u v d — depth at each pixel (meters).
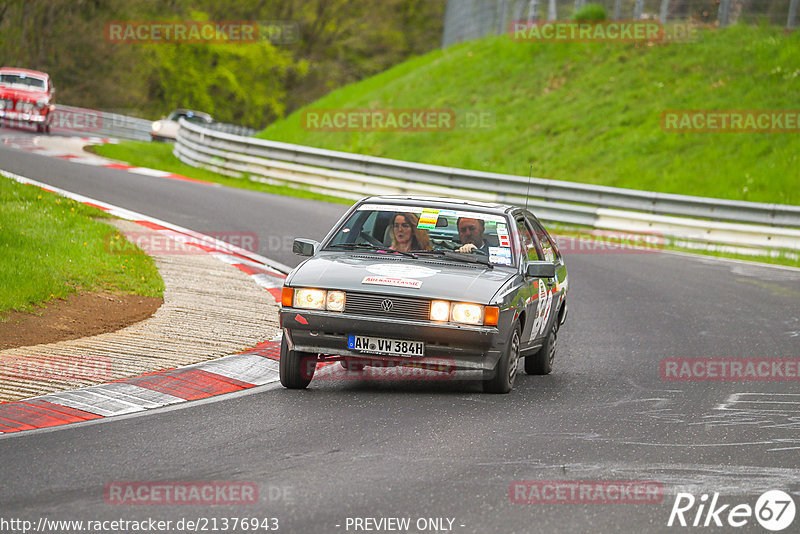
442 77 130.88
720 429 26.08
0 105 116.38
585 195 82.12
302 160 94.38
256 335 35.03
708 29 120.25
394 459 21.84
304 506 18.50
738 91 105.69
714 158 95.25
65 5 192.62
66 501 18.48
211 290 42.81
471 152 109.12
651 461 22.55
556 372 34.16
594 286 54.53
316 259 30.64
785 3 116.69
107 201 66.12
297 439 23.31
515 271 30.66
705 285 56.59
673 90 109.69
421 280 28.66
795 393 31.41
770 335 42.28
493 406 27.83
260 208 73.00
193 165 105.31
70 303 36.94
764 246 73.44
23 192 55.22
